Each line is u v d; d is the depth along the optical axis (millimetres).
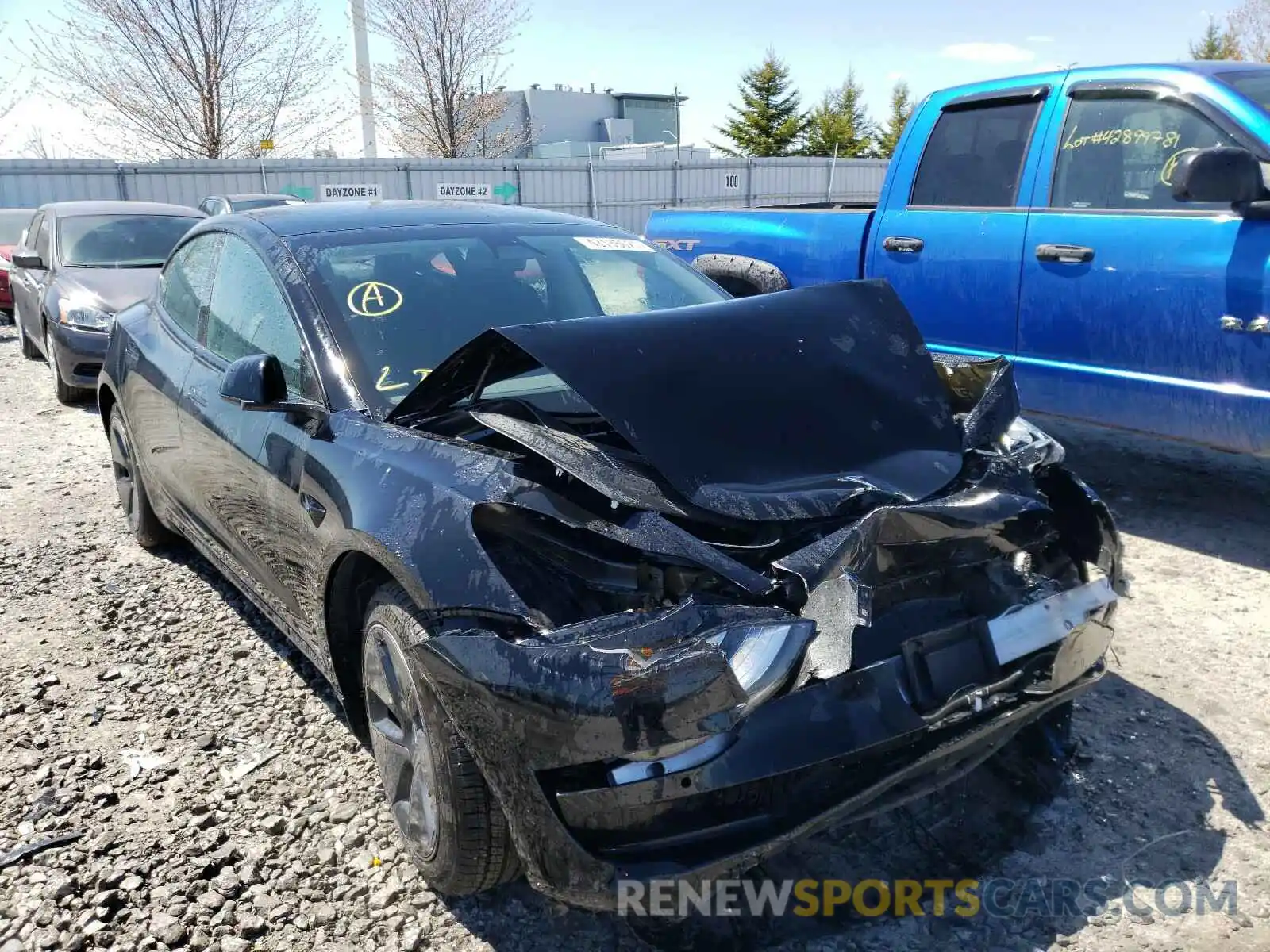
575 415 2865
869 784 2166
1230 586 4258
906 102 55188
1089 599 2588
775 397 2648
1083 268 4777
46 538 5215
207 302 4008
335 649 2869
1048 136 5023
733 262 6520
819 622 2115
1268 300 4125
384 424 2807
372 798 2938
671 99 66000
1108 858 2623
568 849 2014
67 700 3539
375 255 3492
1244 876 2539
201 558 4902
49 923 2459
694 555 2160
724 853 2018
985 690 2334
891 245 5684
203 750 3219
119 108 27156
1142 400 4664
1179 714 3271
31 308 9867
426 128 31406
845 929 2393
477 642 2107
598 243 3959
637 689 1920
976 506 2402
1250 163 4117
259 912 2494
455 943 2387
